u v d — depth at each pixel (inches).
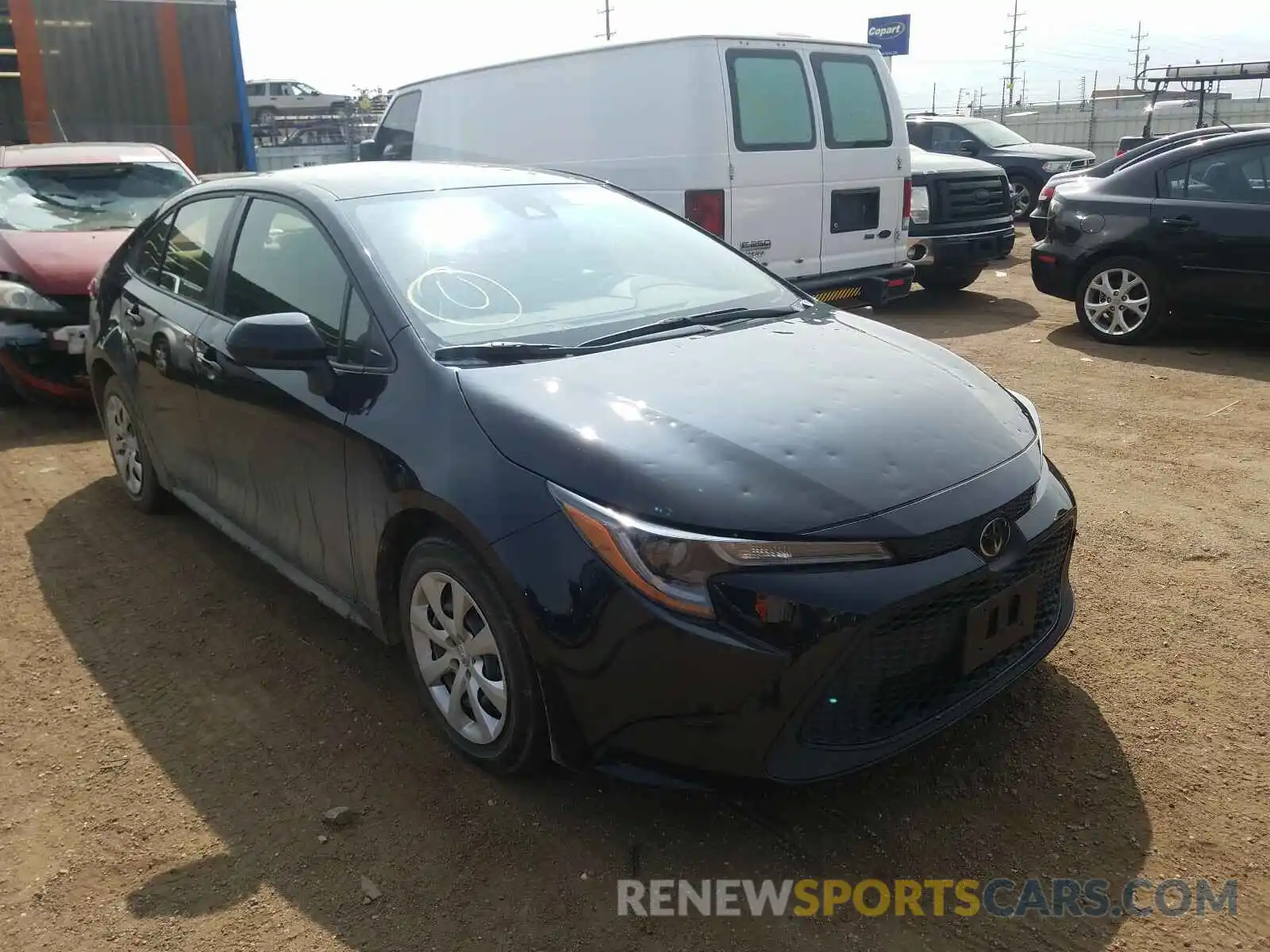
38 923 97.0
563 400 109.7
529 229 147.2
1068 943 92.0
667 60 288.0
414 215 140.4
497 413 108.7
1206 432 230.5
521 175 162.9
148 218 194.2
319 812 111.7
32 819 111.9
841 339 135.6
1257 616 147.6
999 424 117.6
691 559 93.8
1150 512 185.9
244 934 95.1
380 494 117.6
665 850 104.5
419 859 104.0
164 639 151.1
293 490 137.0
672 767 98.0
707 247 162.7
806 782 94.8
